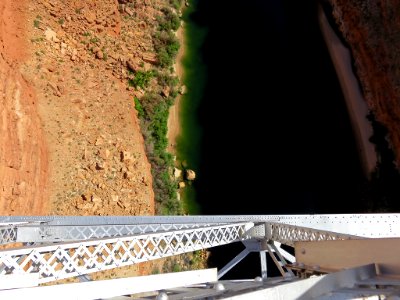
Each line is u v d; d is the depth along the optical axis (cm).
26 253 775
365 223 1367
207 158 2531
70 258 861
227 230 1261
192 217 1379
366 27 2550
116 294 617
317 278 548
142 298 612
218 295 576
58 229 1177
